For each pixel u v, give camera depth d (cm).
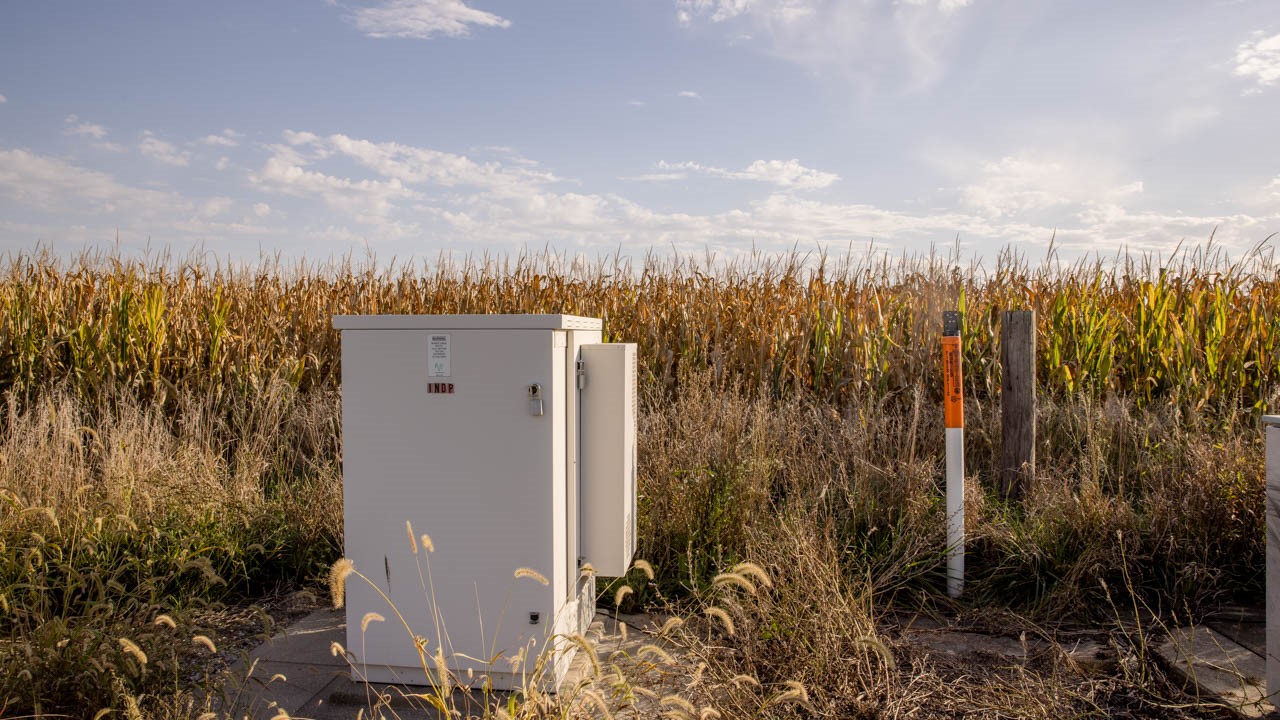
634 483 419
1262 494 448
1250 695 328
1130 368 763
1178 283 827
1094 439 599
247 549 471
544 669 322
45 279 927
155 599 383
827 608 324
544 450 322
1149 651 373
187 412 701
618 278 1034
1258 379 721
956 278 850
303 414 720
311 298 974
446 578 329
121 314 823
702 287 946
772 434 594
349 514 333
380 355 329
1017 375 569
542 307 964
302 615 431
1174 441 580
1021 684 325
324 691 337
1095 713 317
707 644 330
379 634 334
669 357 818
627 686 265
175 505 484
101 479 538
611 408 378
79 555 428
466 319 323
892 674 325
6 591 364
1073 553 463
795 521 424
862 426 588
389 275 1052
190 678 346
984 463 654
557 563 329
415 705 325
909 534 475
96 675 293
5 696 289
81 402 752
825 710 294
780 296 902
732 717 287
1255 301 772
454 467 327
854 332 797
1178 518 460
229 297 951
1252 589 442
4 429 700
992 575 459
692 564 450
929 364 757
